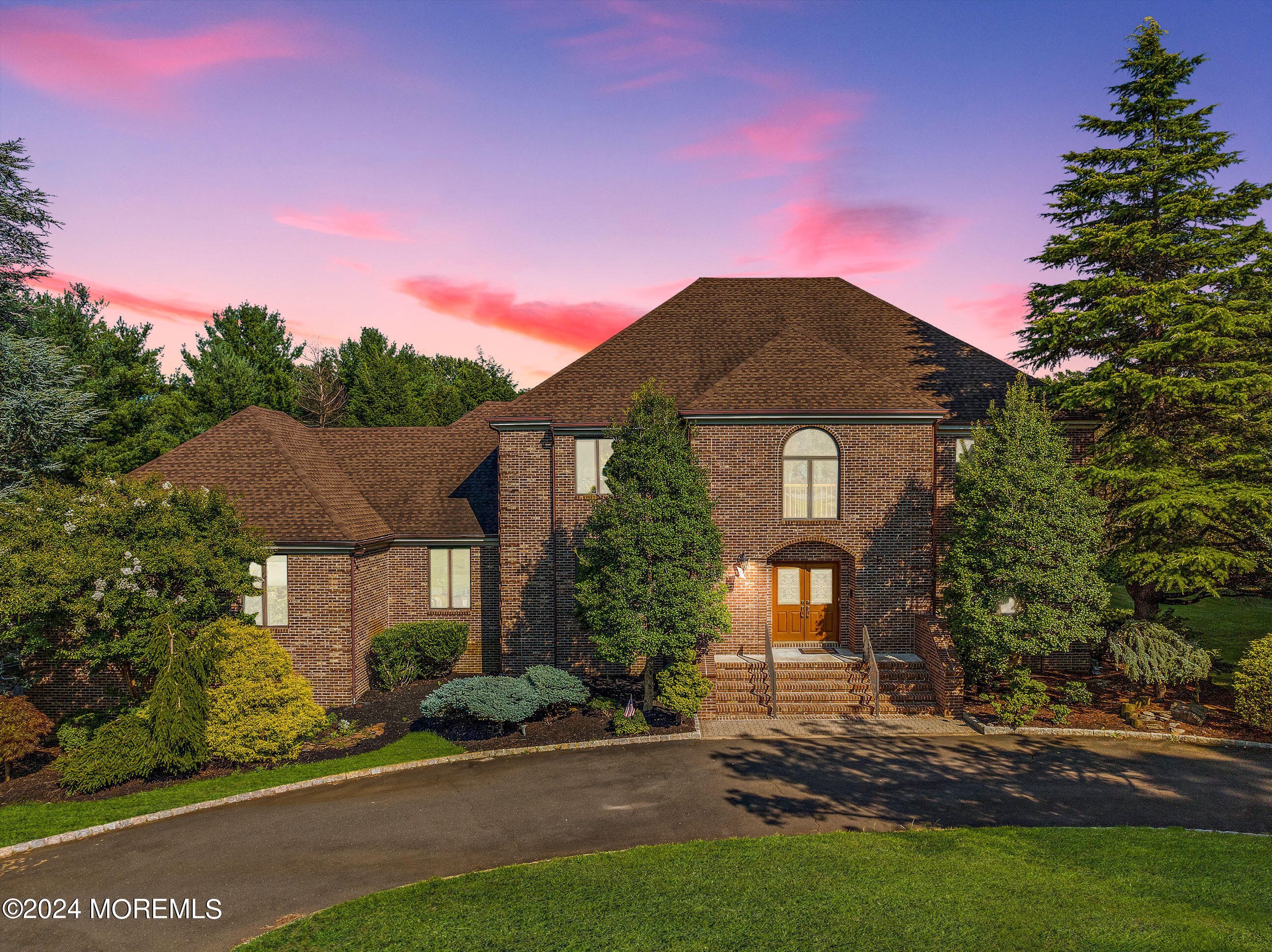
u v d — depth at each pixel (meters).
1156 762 14.65
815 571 21.27
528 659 21.97
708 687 17.69
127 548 16.06
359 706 19.92
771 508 20.23
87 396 26.20
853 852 10.59
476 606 23.61
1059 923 8.30
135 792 14.01
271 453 22.80
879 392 20.39
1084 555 17.14
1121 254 19.97
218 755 15.32
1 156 24.05
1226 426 19.41
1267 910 8.59
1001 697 18.17
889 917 8.54
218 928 8.94
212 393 45.25
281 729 15.26
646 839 11.41
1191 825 11.74
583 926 8.56
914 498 20.17
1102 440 20.39
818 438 20.36
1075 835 11.15
